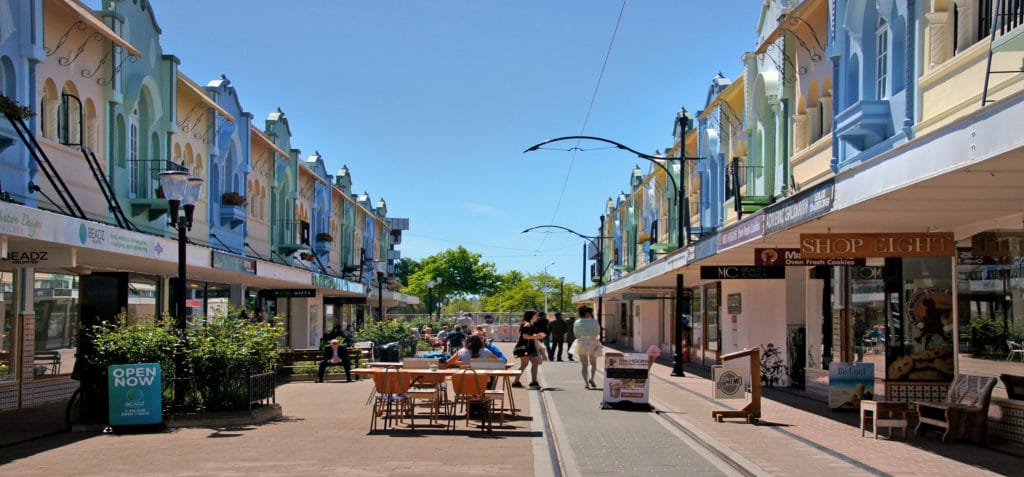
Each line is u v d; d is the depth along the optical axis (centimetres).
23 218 1174
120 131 2094
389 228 6838
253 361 1448
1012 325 1165
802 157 1953
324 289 3394
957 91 1313
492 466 1017
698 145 3036
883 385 1518
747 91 2347
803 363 2047
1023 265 1140
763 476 940
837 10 1731
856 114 1568
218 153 2698
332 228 4712
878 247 1289
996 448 1124
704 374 2659
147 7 2194
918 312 1391
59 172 1791
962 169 819
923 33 1432
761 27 2292
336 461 1048
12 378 1628
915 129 1432
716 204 2834
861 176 1030
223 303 2777
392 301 5425
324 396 1947
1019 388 1141
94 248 1388
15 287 1644
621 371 1623
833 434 1270
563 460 1057
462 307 9738
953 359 1373
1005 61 1181
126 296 1817
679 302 2539
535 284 9094
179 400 1395
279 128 3531
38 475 959
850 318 1716
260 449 1143
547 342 3359
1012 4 1116
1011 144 728
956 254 1338
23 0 1641
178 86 2402
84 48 1903
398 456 1087
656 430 1334
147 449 1145
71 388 1833
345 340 2719
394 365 1549
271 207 3419
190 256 1833
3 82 1603
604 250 6325
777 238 1481
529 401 1758
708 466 1027
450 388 2028
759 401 1413
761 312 2155
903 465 1010
